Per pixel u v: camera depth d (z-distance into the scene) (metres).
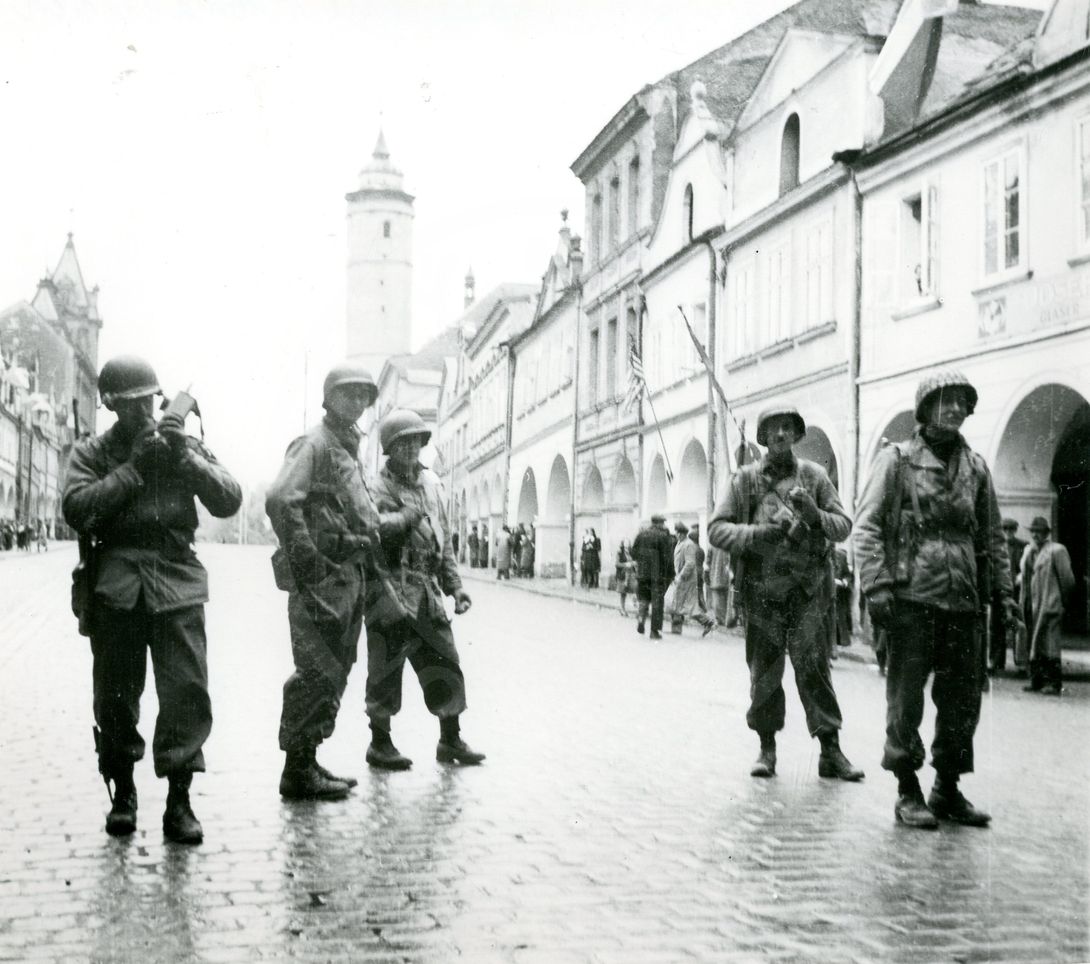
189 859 5.20
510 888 4.88
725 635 19.53
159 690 5.50
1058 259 15.70
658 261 30.47
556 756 7.97
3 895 4.64
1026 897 4.85
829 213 21.11
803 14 23.48
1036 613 13.05
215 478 5.56
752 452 24.06
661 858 5.39
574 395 38.03
